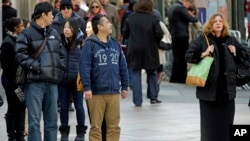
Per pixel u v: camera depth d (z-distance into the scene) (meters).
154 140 18.64
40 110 16.47
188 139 18.75
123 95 16.55
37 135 16.41
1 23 25.88
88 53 16.03
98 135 16.16
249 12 30.88
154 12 26.42
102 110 16.17
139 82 24.95
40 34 16.48
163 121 21.75
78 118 18.34
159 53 26.86
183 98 27.20
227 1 31.17
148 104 25.56
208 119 15.80
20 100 17.25
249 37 30.42
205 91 15.66
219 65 15.58
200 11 31.81
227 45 15.59
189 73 15.70
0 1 26.17
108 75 16.08
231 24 31.16
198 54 15.64
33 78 16.22
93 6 22.84
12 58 17.77
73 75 18.06
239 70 15.78
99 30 16.22
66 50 18.14
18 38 16.38
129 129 20.34
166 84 31.23
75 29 18.19
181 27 29.89
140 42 24.80
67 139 18.30
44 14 16.42
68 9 19.98
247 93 28.91
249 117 22.09
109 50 16.16
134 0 28.78
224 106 15.75
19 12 32.19
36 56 16.33
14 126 18.14
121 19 29.92
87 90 15.97
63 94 18.23
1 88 25.98
